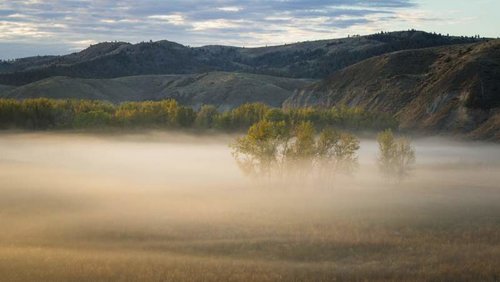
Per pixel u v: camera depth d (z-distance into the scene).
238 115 144.75
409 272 30.03
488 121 148.88
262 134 67.06
